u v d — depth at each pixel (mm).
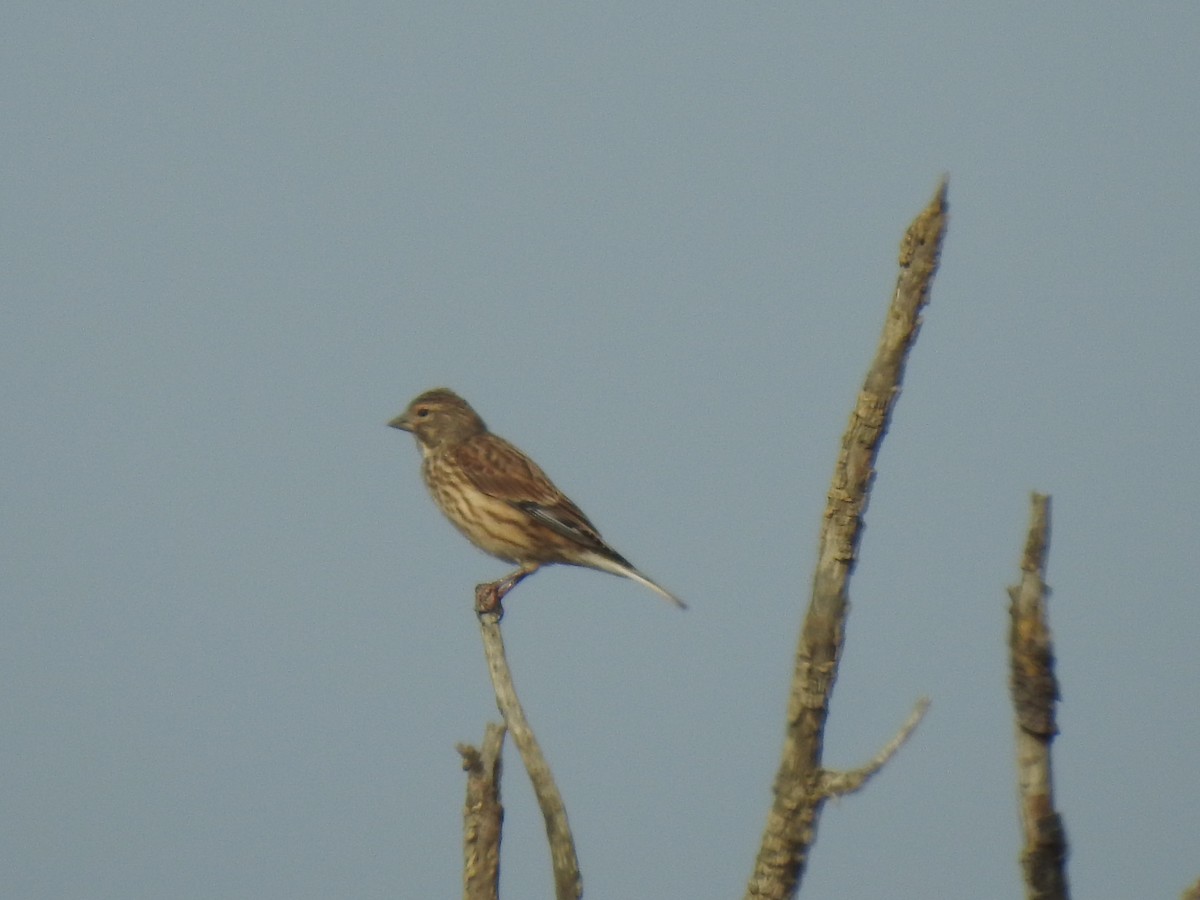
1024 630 8992
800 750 10898
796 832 10930
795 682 10898
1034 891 9172
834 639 10805
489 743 10992
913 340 10594
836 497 10766
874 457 10703
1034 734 9055
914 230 10547
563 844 11578
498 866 11023
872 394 10656
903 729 10820
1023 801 9133
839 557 10766
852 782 10805
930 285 10547
